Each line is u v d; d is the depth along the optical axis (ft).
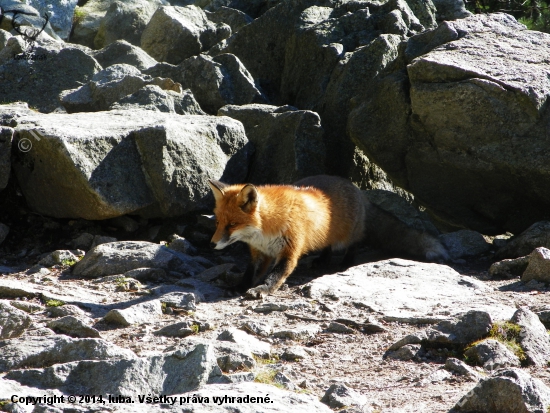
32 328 48.29
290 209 63.26
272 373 39.32
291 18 114.42
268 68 116.06
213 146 80.89
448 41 82.69
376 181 94.32
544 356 42.93
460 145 75.15
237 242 78.64
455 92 73.00
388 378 39.96
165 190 74.79
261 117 91.25
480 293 57.31
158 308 53.06
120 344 45.83
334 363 42.88
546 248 64.75
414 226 82.69
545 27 160.56
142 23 156.97
